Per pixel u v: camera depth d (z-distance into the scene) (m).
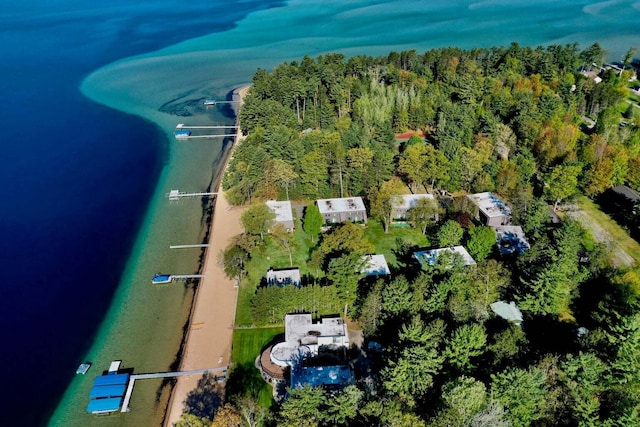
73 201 154.62
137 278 120.19
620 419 65.50
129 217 145.75
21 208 150.88
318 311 101.38
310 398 72.12
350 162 143.38
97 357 98.94
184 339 101.38
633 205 134.00
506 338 81.00
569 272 98.25
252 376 90.44
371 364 90.38
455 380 71.00
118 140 195.12
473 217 130.50
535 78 198.75
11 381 94.81
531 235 120.88
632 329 74.75
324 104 186.50
